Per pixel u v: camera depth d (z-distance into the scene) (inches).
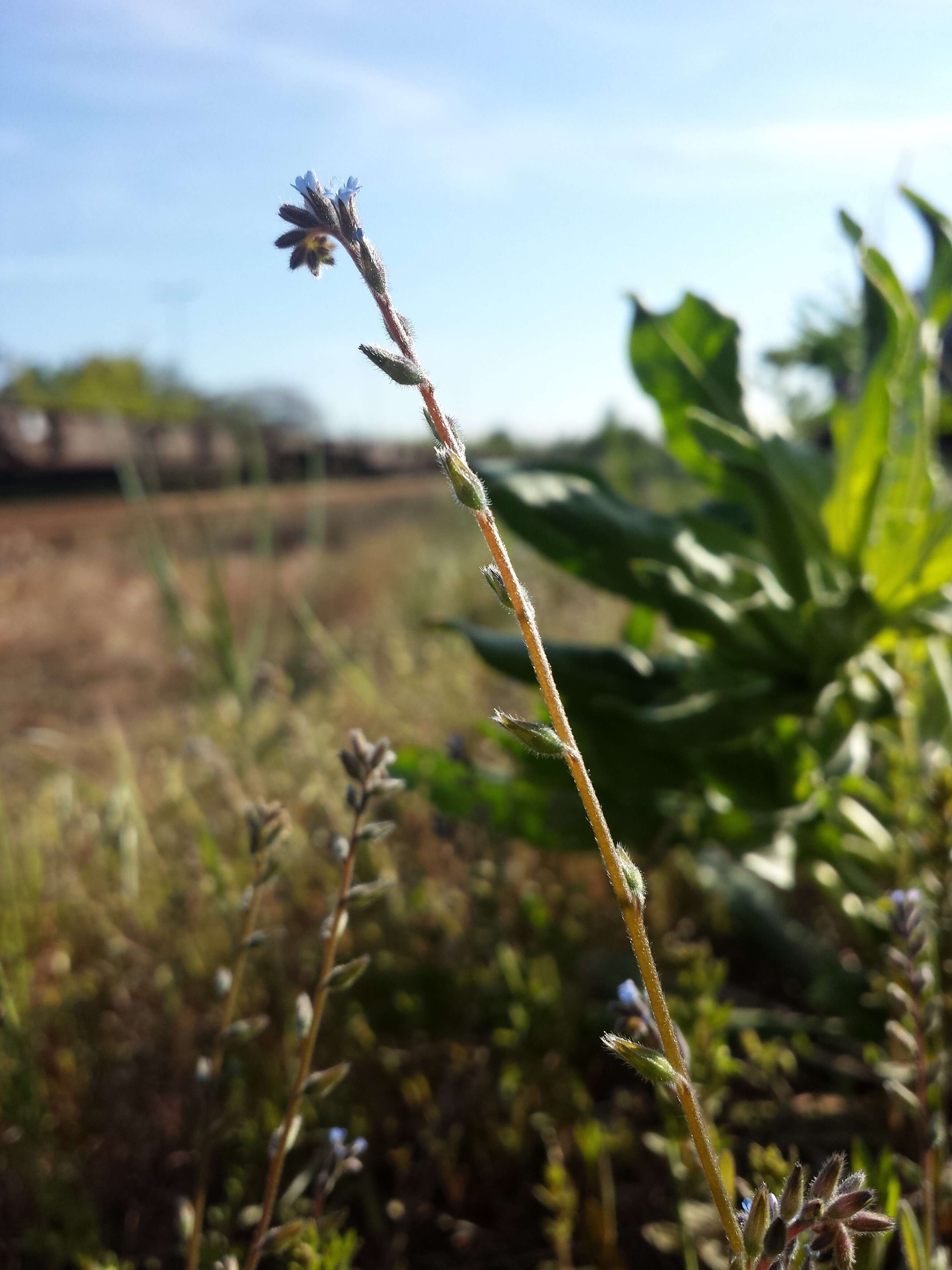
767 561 8.5
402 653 16.1
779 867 7.2
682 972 5.2
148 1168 6.5
